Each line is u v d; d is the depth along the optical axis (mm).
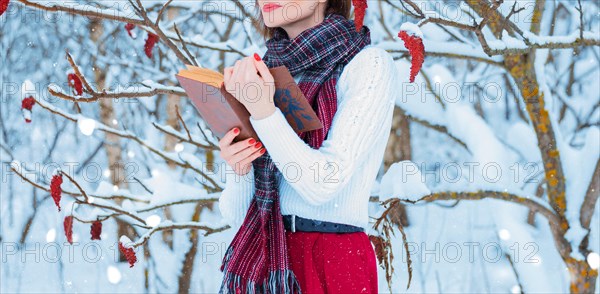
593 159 3697
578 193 3684
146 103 6074
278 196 1724
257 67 1504
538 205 3604
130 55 6086
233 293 1709
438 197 3398
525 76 3602
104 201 3174
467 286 5594
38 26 6883
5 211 7492
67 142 8039
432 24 4066
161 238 5871
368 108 1635
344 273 1648
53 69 6922
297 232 1700
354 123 1611
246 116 1574
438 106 4105
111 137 6770
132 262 2932
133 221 3527
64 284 5906
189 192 3453
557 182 3715
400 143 7562
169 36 3260
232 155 1617
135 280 5852
